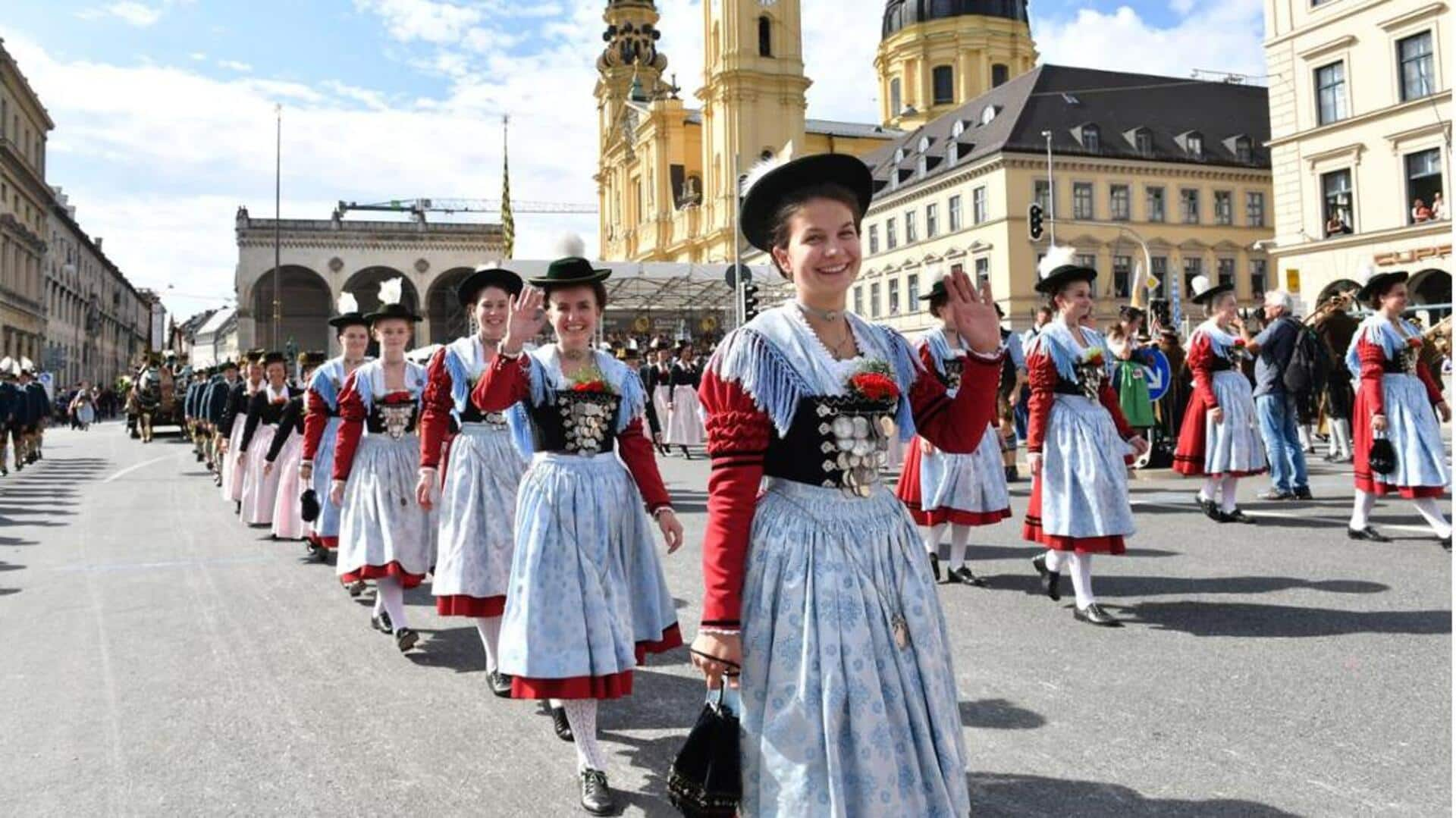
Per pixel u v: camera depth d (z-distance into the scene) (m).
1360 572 6.20
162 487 14.29
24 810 3.24
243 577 7.30
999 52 66.06
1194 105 48.88
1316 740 3.54
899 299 51.09
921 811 2.11
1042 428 5.43
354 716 4.15
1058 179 43.94
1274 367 9.66
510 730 3.98
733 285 20.50
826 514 2.20
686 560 7.44
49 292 63.47
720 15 56.47
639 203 69.94
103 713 4.21
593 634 3.38
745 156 55.34
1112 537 5.23
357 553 5.15
